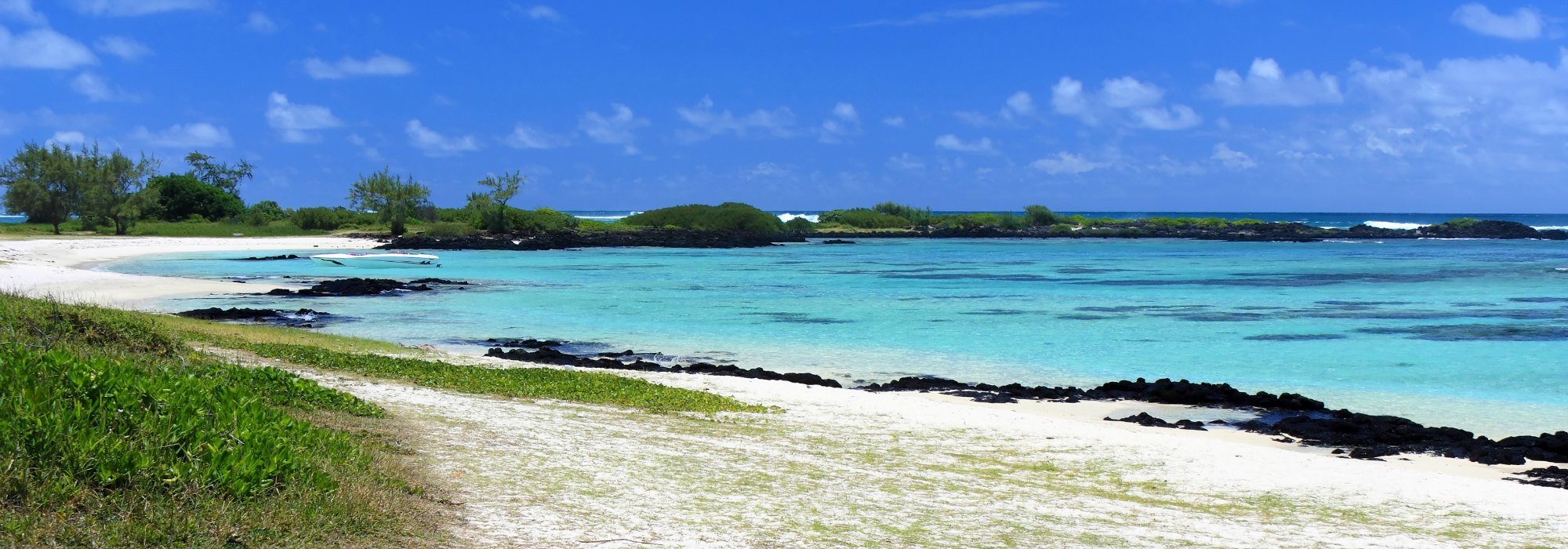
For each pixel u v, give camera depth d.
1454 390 22.52
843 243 107.94
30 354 9.25
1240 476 12.52
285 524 7.09
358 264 64.88
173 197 106.19
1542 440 16.03
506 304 40.78
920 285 50.78
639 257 77.88
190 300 39.66
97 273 47.91
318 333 28.47
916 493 10.59
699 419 15.09
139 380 8.84
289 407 11.88
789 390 19.30
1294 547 9.17
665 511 9.04
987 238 125.19
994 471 12.30
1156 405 20.11
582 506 8.96
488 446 11.44
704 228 123.94
